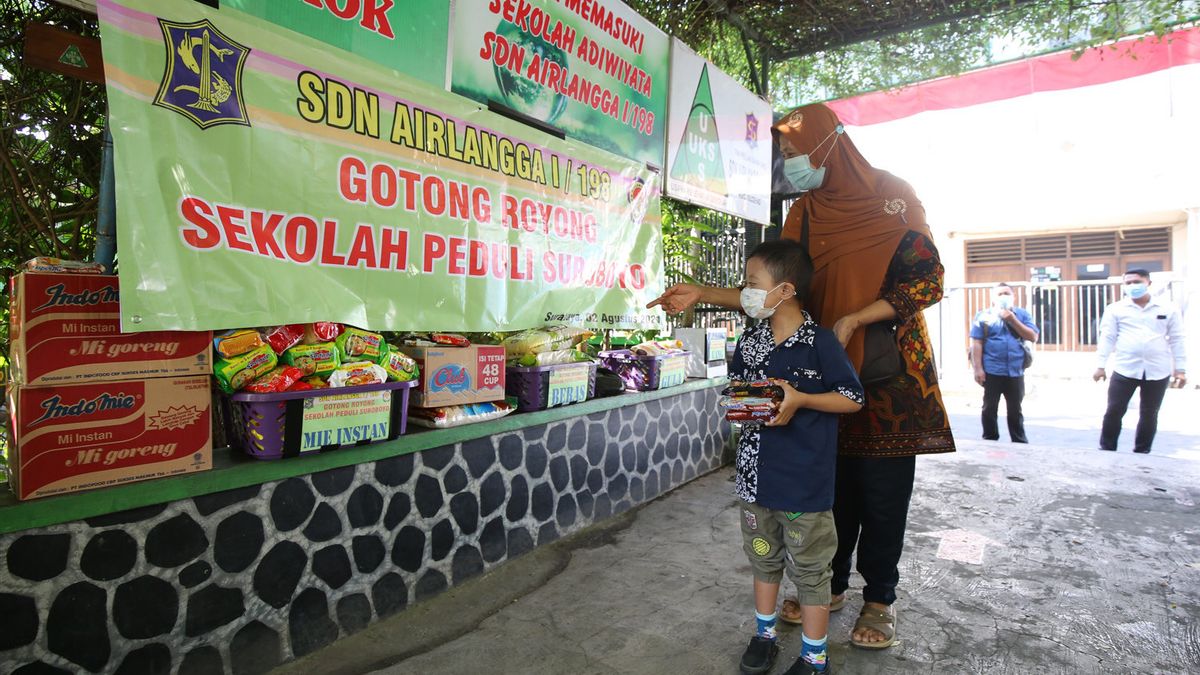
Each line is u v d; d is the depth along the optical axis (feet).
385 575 8.71
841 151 8.26
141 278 6.44
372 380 8.28
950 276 46.29
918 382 8.20
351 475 8.25
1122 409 20.61
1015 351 21.71
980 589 9.90
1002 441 22.35
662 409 14.60
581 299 12.40
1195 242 38.09
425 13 9.81
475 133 10.13
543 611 9.11
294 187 7.83
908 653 8.11
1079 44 18.83
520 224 10.98
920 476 16.58
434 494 9.34
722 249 20.74
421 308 9.34
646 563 10.77
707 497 14.35
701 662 7.90
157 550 6.56
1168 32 18.53
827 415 7.29
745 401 6.95
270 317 7.50
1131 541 11.89
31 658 5.82
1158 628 8.68
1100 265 43.68
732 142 17.60
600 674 7.63
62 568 5.98
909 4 17.69
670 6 16.52
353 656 7.86
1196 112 37.50
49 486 5.99
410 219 9.16
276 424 7.41
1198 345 35.94
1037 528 12.61
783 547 7.61
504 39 11.11
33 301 5.92
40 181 9.14
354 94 8.47
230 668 7.14
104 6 6.33
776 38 19.61
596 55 13.01
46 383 5.98
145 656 6.51
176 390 6.72
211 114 7.09
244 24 7.37
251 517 7.27
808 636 7.28
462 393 9.85
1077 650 8.14
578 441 12.08
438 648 8.09
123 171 6.40
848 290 8.18
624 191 13.56
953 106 23.31
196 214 6.93
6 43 8.52
